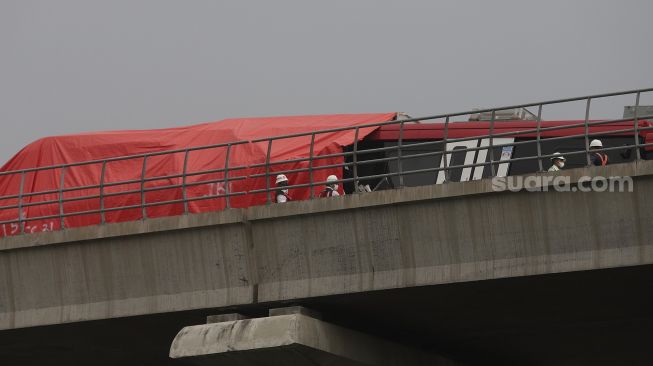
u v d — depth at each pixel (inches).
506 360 3260.3
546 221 2487.7
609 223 2437.3
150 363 3366.1
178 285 2819.9
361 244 2637.8
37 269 2955.2
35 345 3159.5
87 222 3425.2
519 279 2519.7
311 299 2696.9
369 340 2856.8
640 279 2509.8
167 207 3326.8
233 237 2753.4
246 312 2792.8
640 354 3174.2
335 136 3233.3
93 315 2903.5
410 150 3213.6
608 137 3070.9
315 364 2711.6
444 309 2760.8
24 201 3511.3
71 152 3474.4
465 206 2546.8
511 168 3122.5
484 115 3233.3
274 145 3250.5
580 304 2719.0
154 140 3398.1
